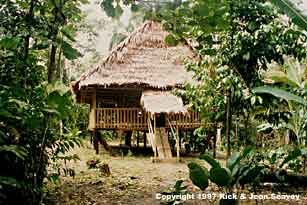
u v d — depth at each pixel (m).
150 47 15.29
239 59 6.82
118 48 14.97
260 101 6.46
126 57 14.75
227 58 6.84
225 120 7.98
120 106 16.47
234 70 6.88
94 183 7.55
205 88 7.67
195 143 14.83
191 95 8.38
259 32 6.55
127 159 12.89
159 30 15.88
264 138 9.93
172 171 9.90
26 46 4.57
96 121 14.04
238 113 7.51
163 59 14.90
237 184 4.25
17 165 4.53
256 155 6.69
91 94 15.20
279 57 6.84
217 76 7.06
